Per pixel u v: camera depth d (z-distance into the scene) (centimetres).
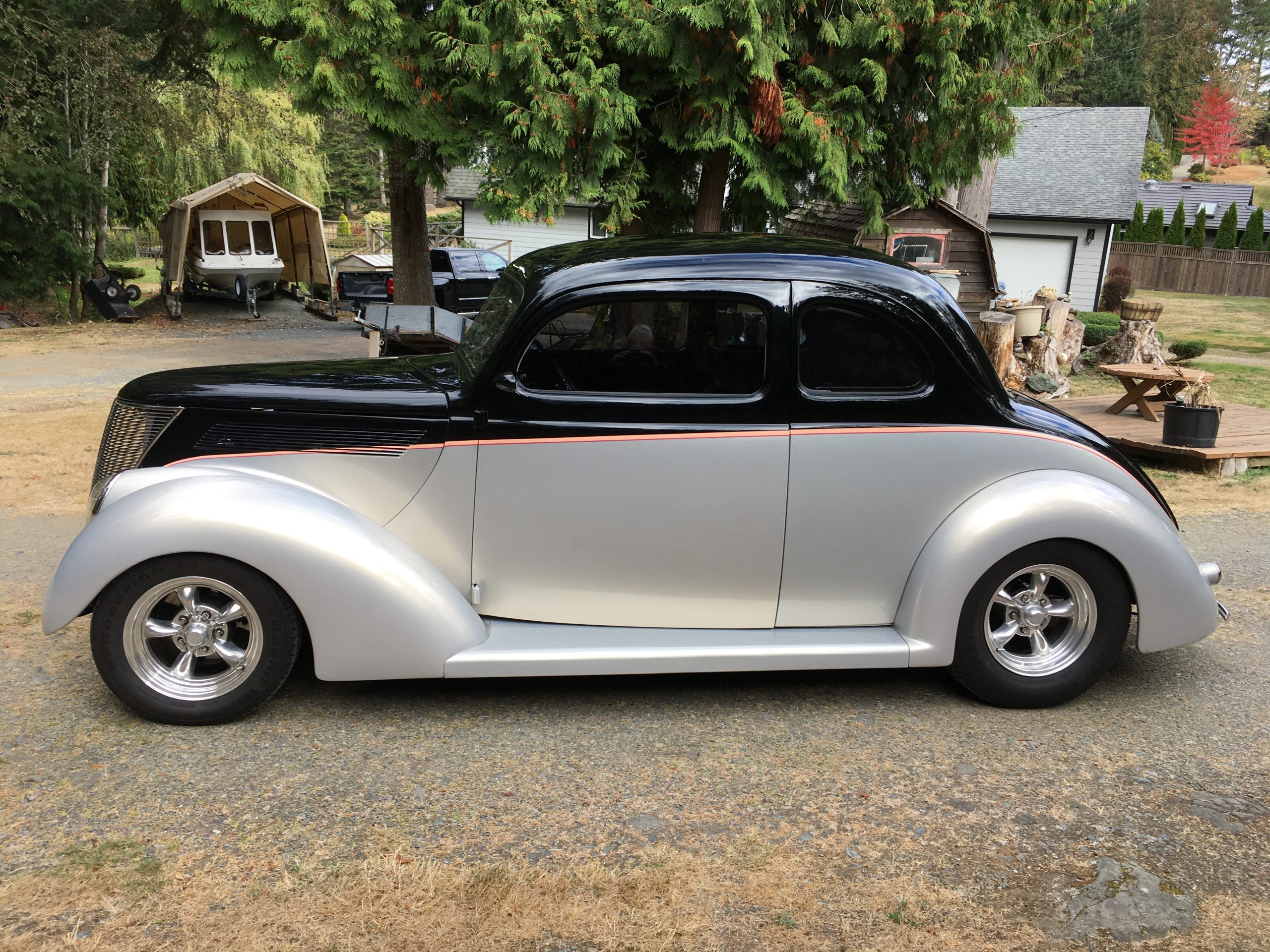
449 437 338
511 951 228
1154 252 3516
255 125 2342
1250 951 230
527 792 298
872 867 262
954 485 345
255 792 294
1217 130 6938
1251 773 316
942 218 1394
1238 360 1688
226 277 2245
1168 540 347
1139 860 267
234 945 227
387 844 269
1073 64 946
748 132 786
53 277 1992
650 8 735
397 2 812
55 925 233
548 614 354
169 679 334
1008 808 293
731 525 342
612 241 386
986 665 352
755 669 339
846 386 339
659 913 242
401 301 1359
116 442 354
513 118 764
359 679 330
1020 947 231
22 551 536
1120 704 367
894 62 812
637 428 336
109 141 2002
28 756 313
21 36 1881
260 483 329
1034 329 1145
